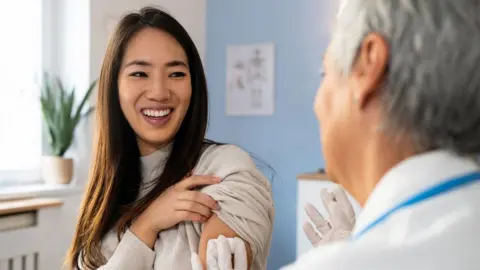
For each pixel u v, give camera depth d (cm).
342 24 53
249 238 103
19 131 274
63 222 254
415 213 46
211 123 374
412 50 47
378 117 51
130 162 123
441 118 48
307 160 344
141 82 115
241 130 365
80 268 121
